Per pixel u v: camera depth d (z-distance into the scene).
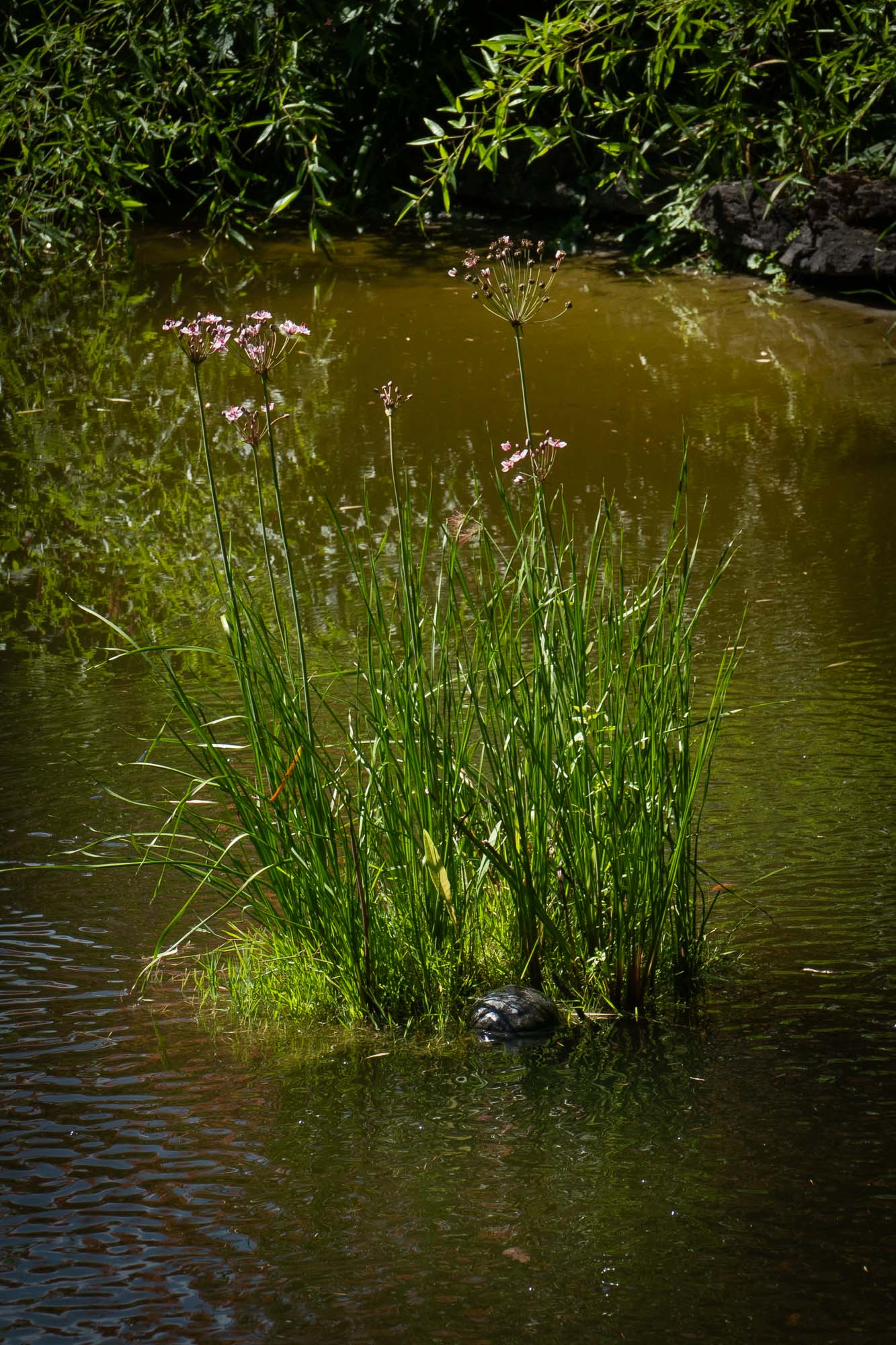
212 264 11.47
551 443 3.18
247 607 3.13
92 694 4.58
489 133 9.67
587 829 3.00
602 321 9.40
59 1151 2.50
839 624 4.86
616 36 10.11
